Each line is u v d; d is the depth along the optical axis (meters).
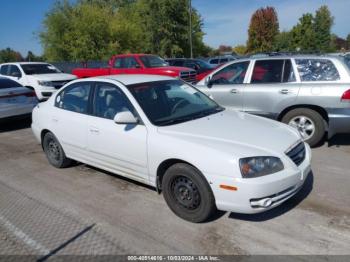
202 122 3.99
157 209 3.92
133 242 3.30
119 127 4.16
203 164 3.30
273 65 6.09
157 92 4.43
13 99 8.52
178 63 18.36
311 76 5.72
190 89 4.93
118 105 4.30
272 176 3.20
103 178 4.98
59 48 29.77
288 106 5.86
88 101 4.72
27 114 8.82
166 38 42.56
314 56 5.79
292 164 3.38
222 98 6.60
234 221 3.56
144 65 13.27
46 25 30.17
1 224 3.78
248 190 3.11
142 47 37.56
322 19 45.66
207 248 3.14
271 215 3.64
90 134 4.57
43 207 4.15
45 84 11.45
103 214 3.88
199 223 3.56
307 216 3.59
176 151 3.51
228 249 3.10
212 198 3.37
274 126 4.02
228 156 3.20
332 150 5.73
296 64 5.88
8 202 4.34
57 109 5.24
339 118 5.42
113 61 13.99
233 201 3.21
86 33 29.55
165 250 3.14
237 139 3.50
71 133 4.92
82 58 29.45
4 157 6.34
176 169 3.54
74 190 4.61
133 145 3.98
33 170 5.52
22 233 3.57
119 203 4.13
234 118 4.21
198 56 51.50
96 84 4.67
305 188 4.27
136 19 40.69
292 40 48.72
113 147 4.26
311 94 5.60
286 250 3.04
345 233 3.25
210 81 6.84
